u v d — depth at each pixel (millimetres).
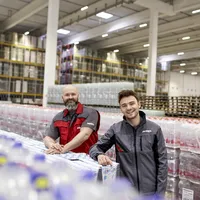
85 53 13055
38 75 11273
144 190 2031
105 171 1504
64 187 937
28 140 2369
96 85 6512
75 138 2471
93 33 12234
